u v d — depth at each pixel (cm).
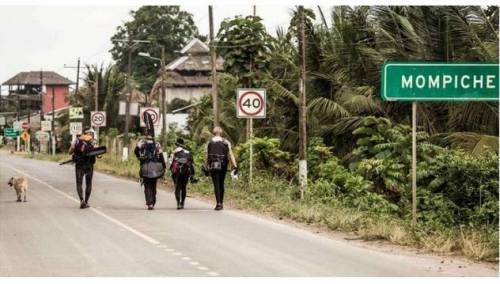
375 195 2352
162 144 4597
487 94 1628
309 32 3922
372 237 1742
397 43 3666
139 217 2127
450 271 1337
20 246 1574
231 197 2666
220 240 1683
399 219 2073
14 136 11506
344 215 1989
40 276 1245
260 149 3092
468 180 2131
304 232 1841
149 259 1425
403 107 3569
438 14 3519
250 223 2002
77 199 2728
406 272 1320
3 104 15412
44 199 2725
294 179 3039
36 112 14800
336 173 2698
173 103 9475
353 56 3812
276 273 1291
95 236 1733
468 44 3466
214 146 2323
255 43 3178
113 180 3916
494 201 2006
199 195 2855
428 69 1633
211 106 5222
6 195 2908
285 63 3978
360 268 1352
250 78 3203
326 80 3916
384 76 1633
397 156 2495
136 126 8006
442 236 1639
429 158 2452
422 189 2198
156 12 11431
